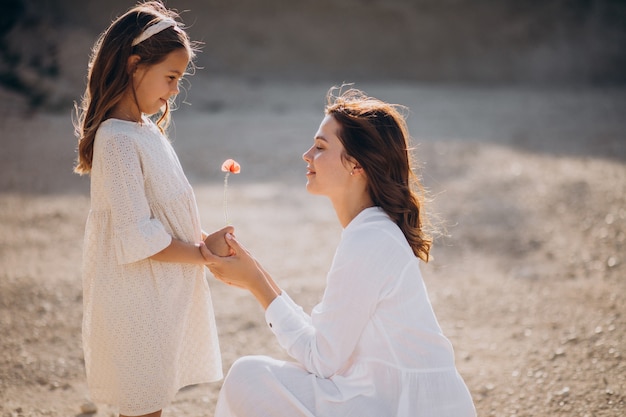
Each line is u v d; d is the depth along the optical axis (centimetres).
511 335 452
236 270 260
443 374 237
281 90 2194
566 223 738
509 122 1641
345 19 2705
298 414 233
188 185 279
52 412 347
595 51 2780
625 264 593
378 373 234
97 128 261
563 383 375
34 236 685
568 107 1928
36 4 2142
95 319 266
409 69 2658
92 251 268
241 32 2598
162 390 266
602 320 466
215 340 290
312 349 238
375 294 234
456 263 620
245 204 852
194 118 1642
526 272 585
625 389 362
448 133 1455
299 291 544
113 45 257
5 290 521
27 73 1597
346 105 255
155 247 254
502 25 2791
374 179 250
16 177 963
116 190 254
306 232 732
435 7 2786
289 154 1196
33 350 421
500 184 937
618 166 1053
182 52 262
